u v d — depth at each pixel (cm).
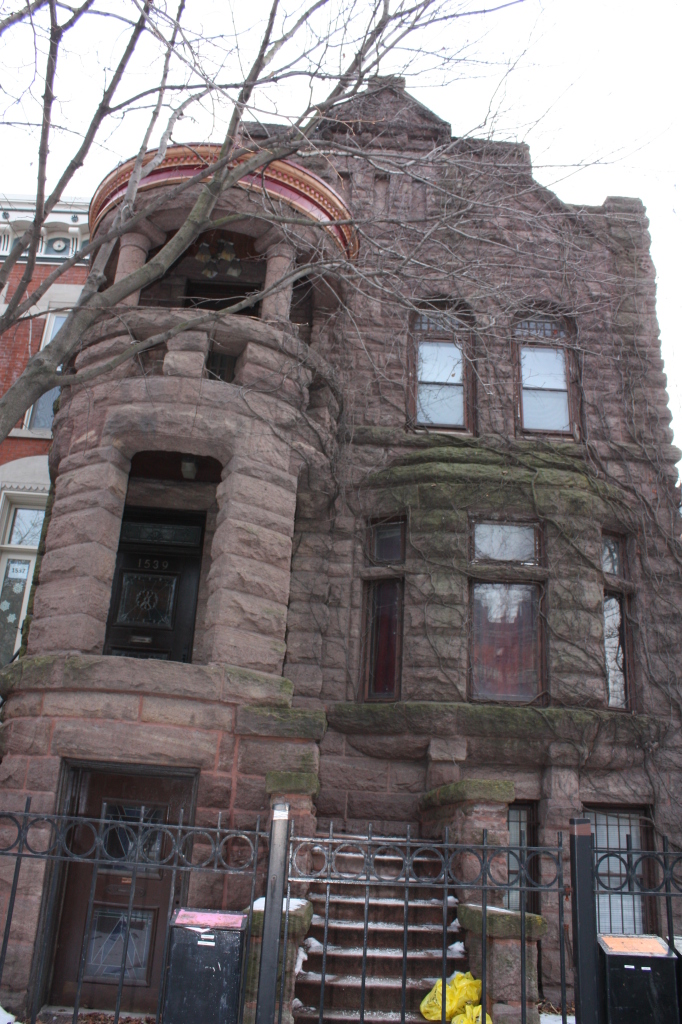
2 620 1362
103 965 853
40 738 872
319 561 1211
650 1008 517
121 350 1041
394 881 572
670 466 1330
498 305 1281
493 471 1234
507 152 1061
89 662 882
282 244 1128
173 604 1253
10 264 679
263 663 956
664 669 1223
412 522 1220
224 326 1052
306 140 746
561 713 1110
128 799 895
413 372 1371
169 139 832
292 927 676
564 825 1078
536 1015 682
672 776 1162
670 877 552
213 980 511
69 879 874
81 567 953
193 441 1014
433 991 725
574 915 535
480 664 1187
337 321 1322
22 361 1473
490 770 1114
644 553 1275
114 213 1126
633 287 1427
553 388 1383
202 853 841
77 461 1019
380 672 1213
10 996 794
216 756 880
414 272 1362
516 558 1225
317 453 1088
